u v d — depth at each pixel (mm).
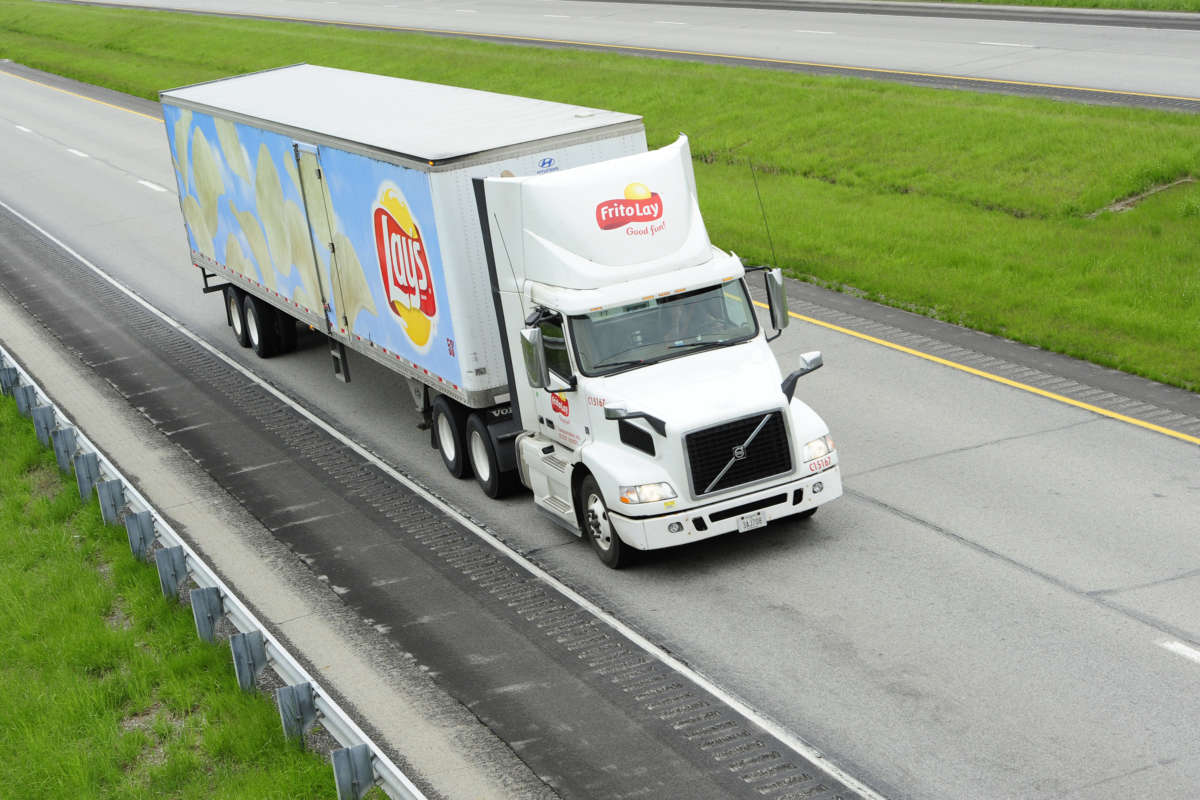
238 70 118375
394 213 32719
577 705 23594
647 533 27266
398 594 29031
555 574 29047
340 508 34188
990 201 57000
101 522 33938
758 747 21562
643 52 97375
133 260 64500
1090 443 33219
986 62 79625
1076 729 20969
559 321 28656
